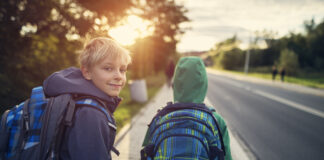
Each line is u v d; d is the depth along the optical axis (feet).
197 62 3.69
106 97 2.83
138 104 22.89
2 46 14.19
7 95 7.44
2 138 2.63
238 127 17.38
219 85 55.88
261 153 12.18
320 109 26.50
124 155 10.09
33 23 13.71
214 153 3.17
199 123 3.24
